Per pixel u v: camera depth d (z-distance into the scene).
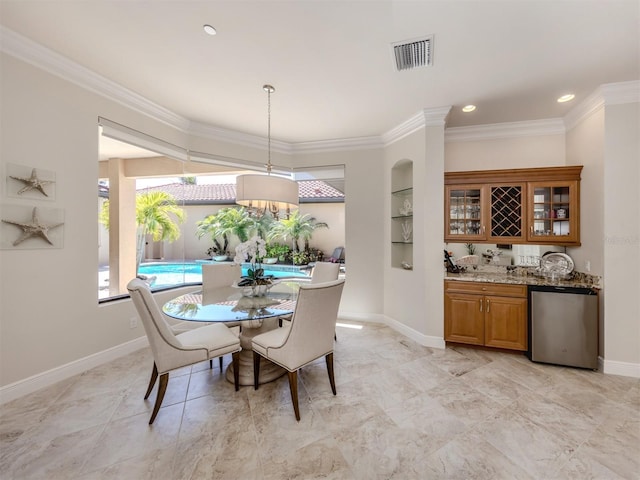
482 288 2.94
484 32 1.86
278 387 2.28
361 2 1.62
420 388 2.26
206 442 1.67
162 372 1.84
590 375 2.47
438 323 3.06
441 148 3.03
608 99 2.46
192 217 5.84
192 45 2.02
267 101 2.85
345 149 3.96
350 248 3.98
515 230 3.05
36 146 2.13
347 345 3.12
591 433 1.75
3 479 1.41
